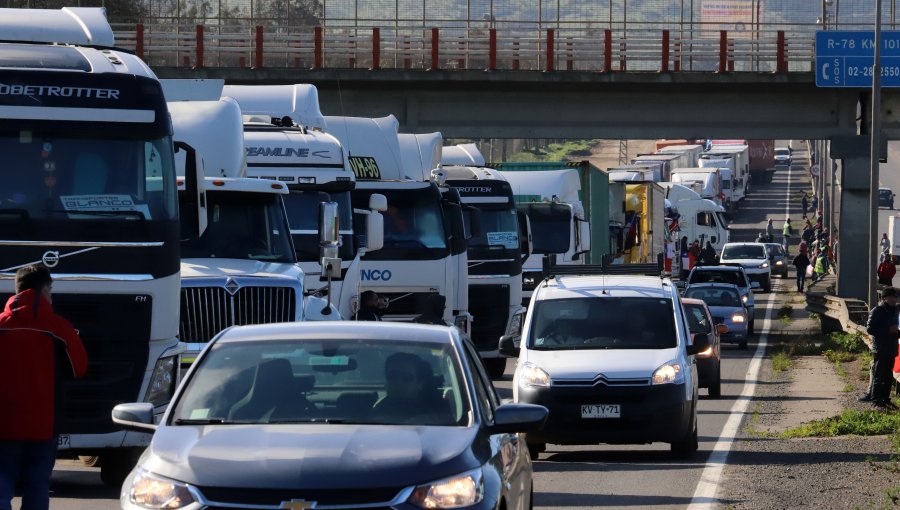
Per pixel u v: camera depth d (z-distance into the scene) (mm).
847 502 40656
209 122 58688
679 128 153375
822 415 70438
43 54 43344
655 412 51375
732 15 176125
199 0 182875
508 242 91812
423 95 153375
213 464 23453
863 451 53625
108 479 44062
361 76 150250
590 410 51562
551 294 58312
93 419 41688
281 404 26156
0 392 32219
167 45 161250
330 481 22844
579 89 152000
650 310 56969
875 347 75000
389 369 27062
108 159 42156
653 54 153625
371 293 67312
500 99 153000
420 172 84875
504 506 25406
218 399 26422
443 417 26078
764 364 107250
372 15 177500
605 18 178125
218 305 51219
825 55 148000
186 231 54125
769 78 149625
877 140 121812
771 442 57500
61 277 41281
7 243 41031
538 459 53531
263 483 22828
